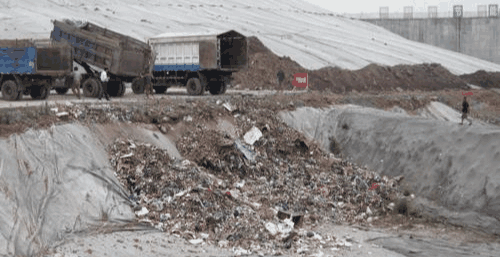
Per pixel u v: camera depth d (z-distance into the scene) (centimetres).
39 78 2480
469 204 1959
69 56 2462
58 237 1367
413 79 6081
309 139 2728
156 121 2172
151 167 1844
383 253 1554
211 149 2180
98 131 1889
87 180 1606
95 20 5900
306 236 1653
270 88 4556
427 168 2250
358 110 3002
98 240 1400
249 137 2433
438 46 10231
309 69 5362
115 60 2655
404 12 10762
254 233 1588
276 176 2184
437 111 4106
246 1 9412
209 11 7775
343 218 1953
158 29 5928
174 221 1596
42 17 5566
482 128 2216
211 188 1833
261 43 5547
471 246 1672
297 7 10256
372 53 6944
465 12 10375
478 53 10000
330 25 8912
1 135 1537
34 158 1531
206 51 3108
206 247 1459
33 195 1422
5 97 2419
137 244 1414
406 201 2062
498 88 6581
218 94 3372
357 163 2595
